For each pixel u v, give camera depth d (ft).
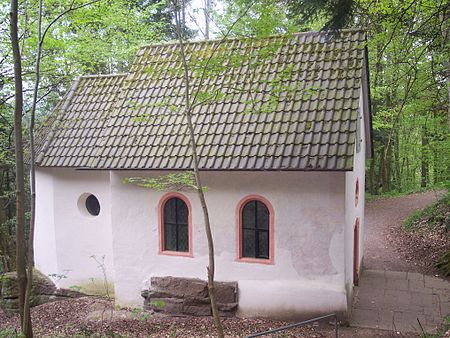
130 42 61.93
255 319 33.99
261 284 33.94
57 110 45.70
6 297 41.63
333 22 24.94
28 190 65.77
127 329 33.04
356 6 28.19
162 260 36.65
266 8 22.58
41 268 46.26
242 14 22.91
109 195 40.70
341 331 31.58
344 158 29.37
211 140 34.04
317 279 32.60
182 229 36.47
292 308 33.17
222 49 37.29
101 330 32.94
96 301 40.34
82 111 43.65
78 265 42.86
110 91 44.88
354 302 37.50
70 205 42.70
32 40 34.50
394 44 31.17
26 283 21.63
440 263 45.85
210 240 20.93
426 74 35.09
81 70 47.01
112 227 37.88
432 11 29.94
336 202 31.50
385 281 42.80
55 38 38.37
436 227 56.85
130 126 38.17
